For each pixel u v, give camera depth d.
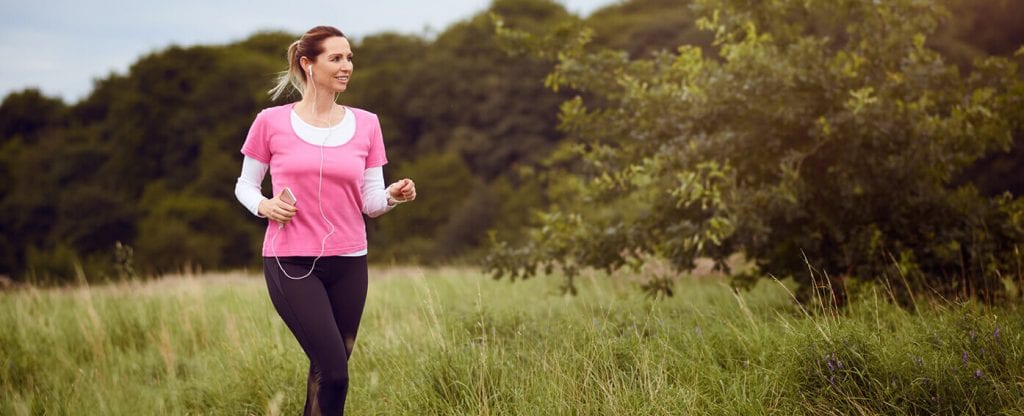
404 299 7.57
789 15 6.32
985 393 3.22
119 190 41.88
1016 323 4.05
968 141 5.82
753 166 5.80
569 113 6.78
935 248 5.69
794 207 5.43
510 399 3.70
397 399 3.85
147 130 41.94
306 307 3.16
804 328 3.93
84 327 6.00
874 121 5.36
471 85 38.38
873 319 4.53
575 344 4.27
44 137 45.62
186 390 4.49
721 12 6.58
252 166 3.31
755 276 6.15
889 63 5.88
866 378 3.44
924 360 3.45
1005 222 5.76
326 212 3.22
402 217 36.16
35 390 4.65
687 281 8.08
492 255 6.45
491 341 4.66
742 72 5.80
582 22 6.82
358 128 3.34
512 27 39.50
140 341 6.06
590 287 7.81
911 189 5.70
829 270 5.70
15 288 8.62
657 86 6.75
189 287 7.72
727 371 3.79
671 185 5.86
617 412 3.32
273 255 3.21
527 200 32.94
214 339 5.70
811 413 3.32
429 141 39.12
